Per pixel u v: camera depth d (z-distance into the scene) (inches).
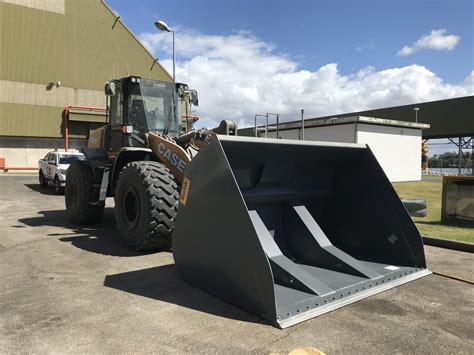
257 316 130.1
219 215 141.6
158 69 1192.2
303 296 138.3
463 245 223.9
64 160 578.6
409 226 179.8
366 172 191.6
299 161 181.5
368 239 192.4
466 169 1556.3
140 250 215.0
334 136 888.3
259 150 160.9
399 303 142.3
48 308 139.6
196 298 147.2
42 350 109.6
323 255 172.1
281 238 184.7
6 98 995.9
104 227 295.9
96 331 121.2
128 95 263.1
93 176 294.0
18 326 125.0
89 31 1090.7
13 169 1011.3
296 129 953.5
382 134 899.4
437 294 151.8
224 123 205.0
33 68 1025.5
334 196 203.8
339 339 115.3
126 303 143.4
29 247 231.9
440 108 1295.5
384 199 186.4
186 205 157.5
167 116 271.1
